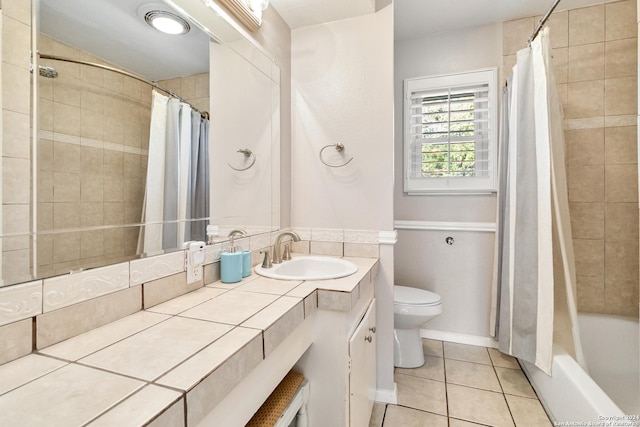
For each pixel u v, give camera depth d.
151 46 0.99
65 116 0.74
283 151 1.82
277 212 1.76
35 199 0.67
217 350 0.66
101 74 0.83
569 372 1.44
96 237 0.81
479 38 2.39
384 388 1.75
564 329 1.71
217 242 1.28
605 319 2.01
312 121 1.86
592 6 2.13
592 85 2.14
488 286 2.41
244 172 1.48
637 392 1.82
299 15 1.76
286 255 1.64
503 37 2.33
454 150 2.46
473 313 2.46
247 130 1.50
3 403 0.48
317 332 1.14
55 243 0.71
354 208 1.78
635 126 2.07
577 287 2.19
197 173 1.19
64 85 0.73
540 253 1.67
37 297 0.66
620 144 2.10
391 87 1.71
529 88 1.78
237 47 1.41
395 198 2.63
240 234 1.45
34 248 0.67
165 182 1.04
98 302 0.78
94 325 0.77
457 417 1.62
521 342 1.77
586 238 2.17
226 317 0.85
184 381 0.54
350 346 1.14
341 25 1.80
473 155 2.43
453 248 2.49
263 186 1.63
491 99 2.36
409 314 2.04
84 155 0.78
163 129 1.04
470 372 2.04
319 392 1.14
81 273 0.74
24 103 0.65
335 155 1.82
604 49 2.11
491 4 2.13
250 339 0.71
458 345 2.44
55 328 0.69
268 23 1.66
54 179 0.71
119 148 0.88
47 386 0.53
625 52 2.08
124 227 0.89
